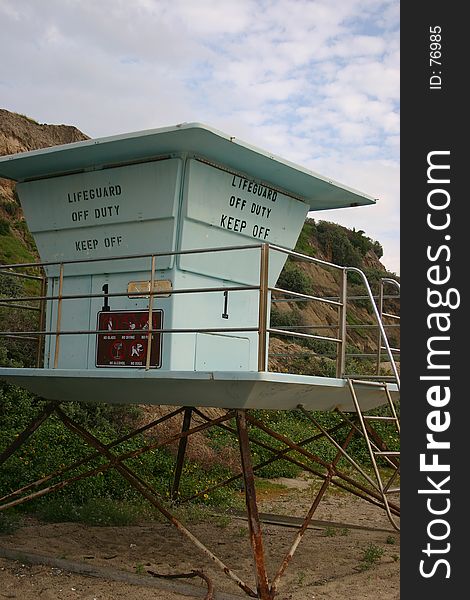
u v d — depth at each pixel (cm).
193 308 865
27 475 1247
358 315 4309
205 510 1263
